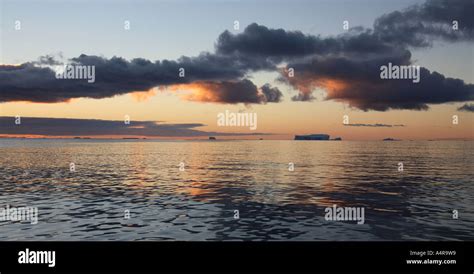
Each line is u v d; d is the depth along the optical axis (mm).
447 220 12953
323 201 16844
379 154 56219
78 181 24219
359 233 11266
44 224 12320
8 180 24547
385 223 12516
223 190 20375
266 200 17125
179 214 13961
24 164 37094
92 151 64062
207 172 30031
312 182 23797
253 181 24266
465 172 29781
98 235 11000
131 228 11820
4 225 12188
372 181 24281
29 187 21391
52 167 34062
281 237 10820
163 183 23328
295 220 12938
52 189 20656
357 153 59188
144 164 37844
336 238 10719
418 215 13742
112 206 15578
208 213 14117
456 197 17969
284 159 45375
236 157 48906
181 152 61719
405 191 20016
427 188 21094
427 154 56250
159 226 12086
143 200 17109
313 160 43594
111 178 25812
